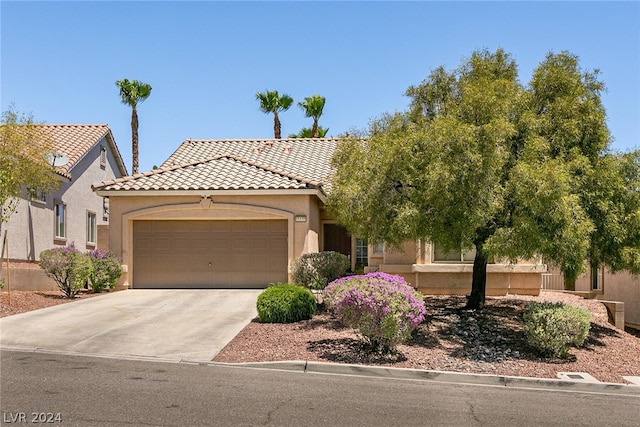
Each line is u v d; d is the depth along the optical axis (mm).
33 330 13266
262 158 26328
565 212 11844
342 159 15531
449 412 8234
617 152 14117
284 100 42781
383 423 7523
